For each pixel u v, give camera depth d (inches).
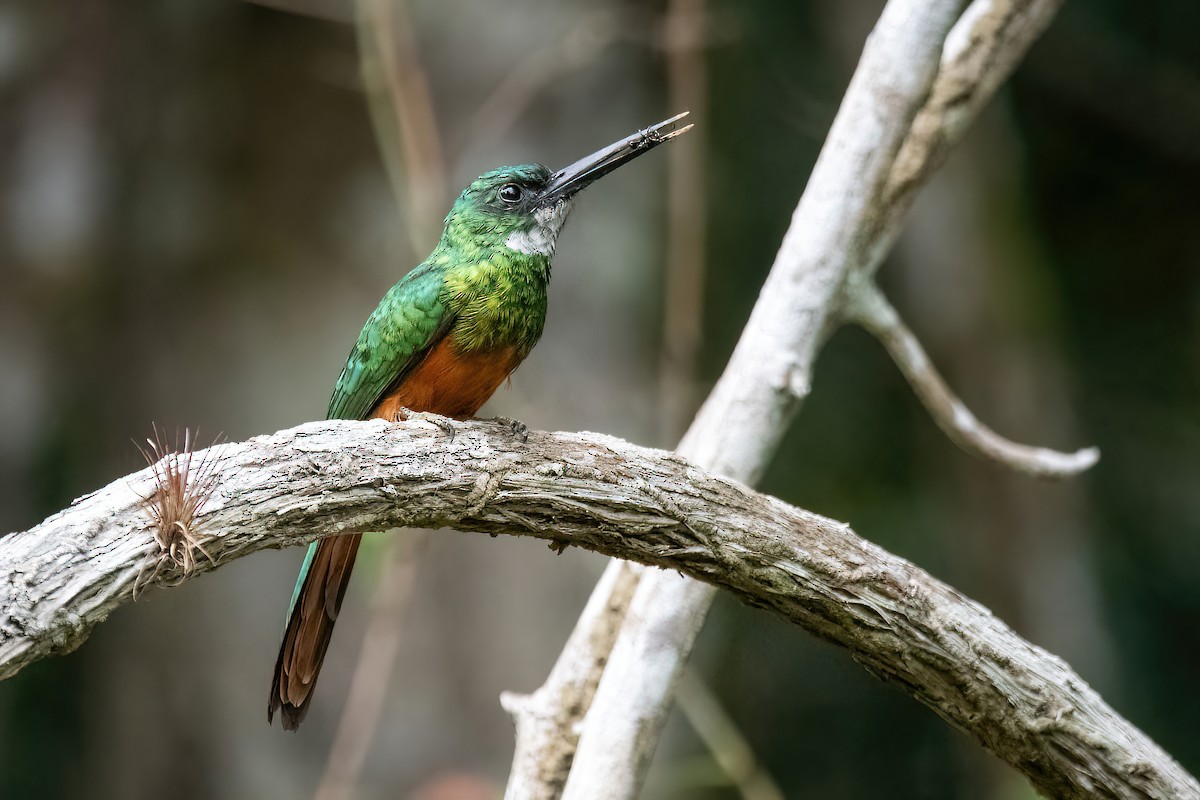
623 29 425.1
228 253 465.4
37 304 453.1
